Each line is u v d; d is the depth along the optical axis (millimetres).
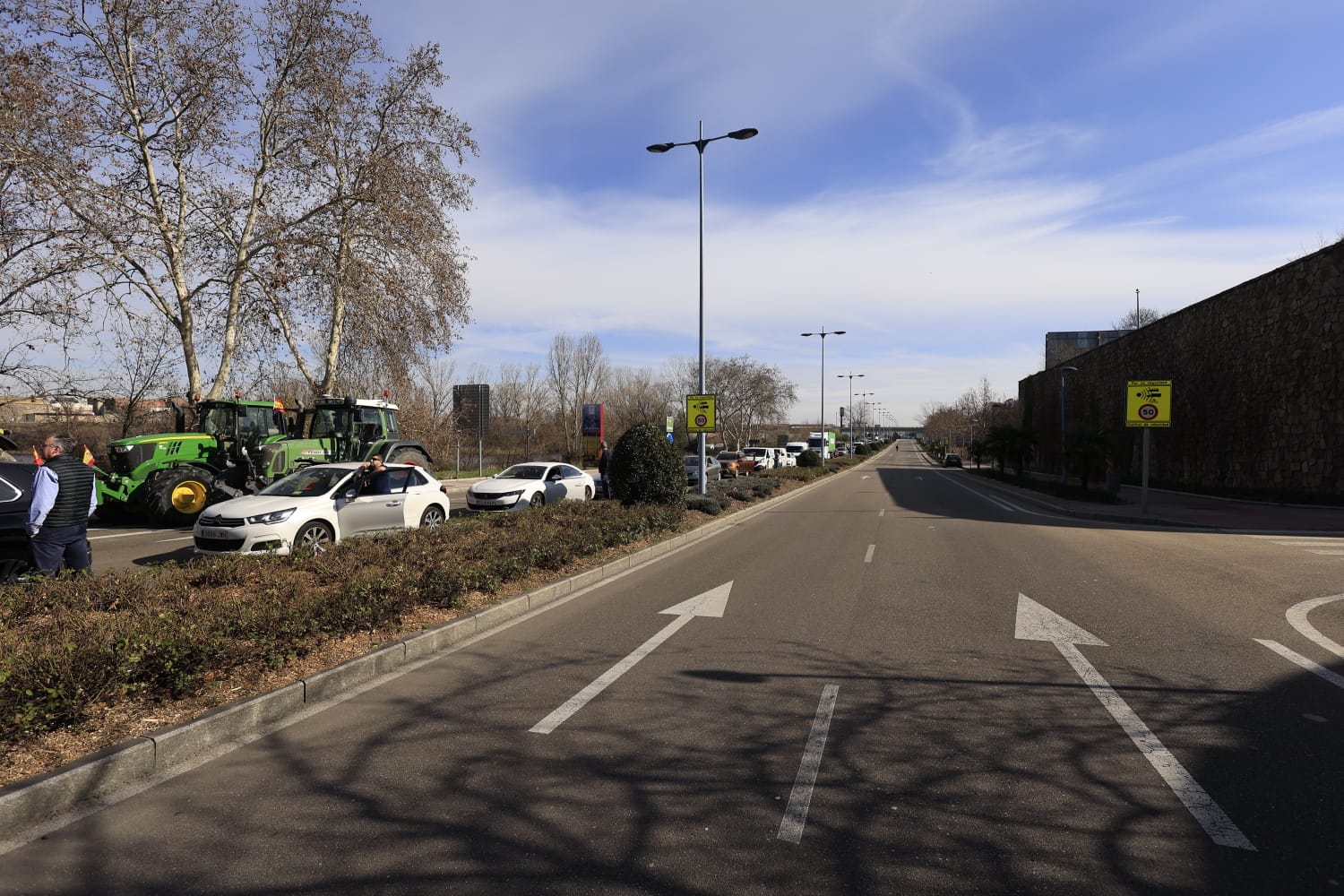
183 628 5195
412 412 34719
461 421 37969
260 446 17031
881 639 6922
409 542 9766
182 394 27844
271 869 3150
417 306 25766
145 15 20891
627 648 6621
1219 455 27844
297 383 38812
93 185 19250
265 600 6293
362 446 19109
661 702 5227
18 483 7656
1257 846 3326
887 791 3871
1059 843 3354
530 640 6902
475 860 3217
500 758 4273
